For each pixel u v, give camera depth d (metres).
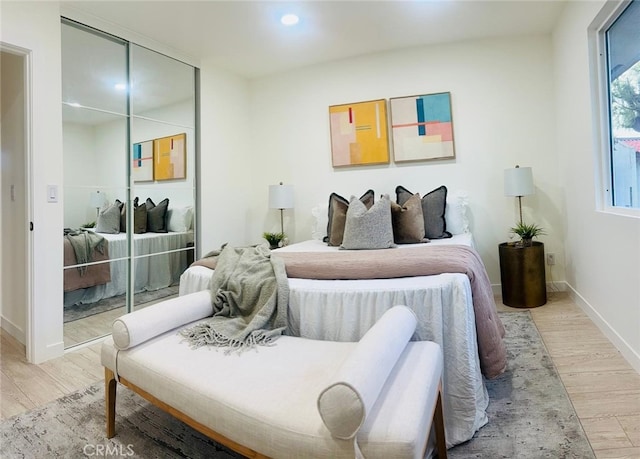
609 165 2.38
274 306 1.69
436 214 3.10
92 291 2.75
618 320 2.14
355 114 3.75
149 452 1.45
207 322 1.69
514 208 3.38
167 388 1.28
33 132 2.30
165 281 3.33
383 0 2.65
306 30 3.08
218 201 3.82
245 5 2.65
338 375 0.96
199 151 3.64
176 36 3.11
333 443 0.93
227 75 3.93
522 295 2.98
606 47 2.36
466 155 3.47
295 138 4.03
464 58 3.44
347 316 1.61
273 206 3.80
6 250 2.69
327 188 3.92
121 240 2.97
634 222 1.92
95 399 1.86
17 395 1.91
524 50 3.31
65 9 2.54
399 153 3.63
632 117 2.08
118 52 2.94
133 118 3.04
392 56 3.62
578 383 1.81
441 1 2.69
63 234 2.52
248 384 1.19
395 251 2.13
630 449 1.34
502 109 3.38
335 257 1.99
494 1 2.72
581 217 2.74
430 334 1.51
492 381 1.87
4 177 2.65
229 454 1.43
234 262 2.02
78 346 2.60
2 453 1.45
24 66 2.29
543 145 3.30
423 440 0.98
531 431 1.47
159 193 3.28
